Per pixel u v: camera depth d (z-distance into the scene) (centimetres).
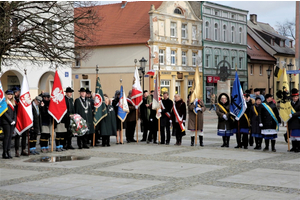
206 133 2334
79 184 1007
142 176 1096
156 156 1469
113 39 5278
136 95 1916
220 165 1266
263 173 1126
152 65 5050
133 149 1673
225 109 1705
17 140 1509
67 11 2077
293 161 1341
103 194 905
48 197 885
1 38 1756
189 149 1661
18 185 1002
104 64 5328
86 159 1409
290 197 865
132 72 5153
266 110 1585
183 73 5494
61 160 1395
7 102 1462
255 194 891
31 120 1505
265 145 1659
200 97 1769
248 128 1672
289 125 1584
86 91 1739
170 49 5312
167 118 1845
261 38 7288
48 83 4150
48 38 1942
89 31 2133
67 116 1645
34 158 1456
